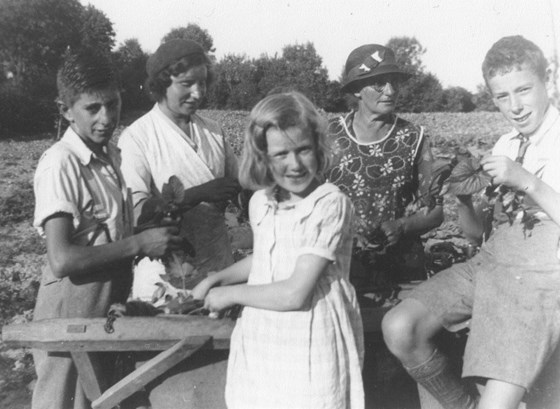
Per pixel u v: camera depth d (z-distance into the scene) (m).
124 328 2.43
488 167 2.38
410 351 2.51
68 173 2.63
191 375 2.51
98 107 2.68
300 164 2.24
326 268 2.29
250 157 2.34
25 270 7.22
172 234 2.75
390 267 3.06
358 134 3.34
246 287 2.31
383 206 3.31
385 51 3.24
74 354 2.47
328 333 2.25
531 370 2.32
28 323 2.44
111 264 2.65
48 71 29.28
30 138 25.06
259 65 31.70
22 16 28.48
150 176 3.30
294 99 2.25
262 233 2.36
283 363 2.25
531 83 2.42
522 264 2.42
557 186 2.40
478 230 2.80
